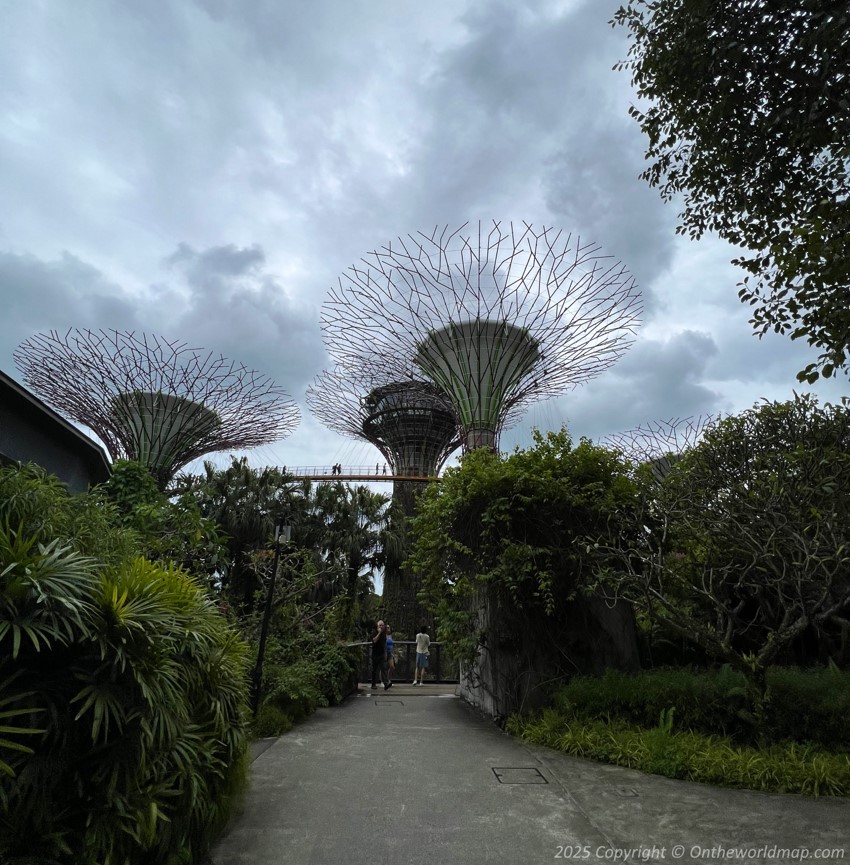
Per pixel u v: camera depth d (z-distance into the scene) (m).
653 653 10.74
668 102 7.04
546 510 9.13
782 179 6.43
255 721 7.71
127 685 3.15
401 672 18.69
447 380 24.59
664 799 5.05
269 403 27.97
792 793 5.23
